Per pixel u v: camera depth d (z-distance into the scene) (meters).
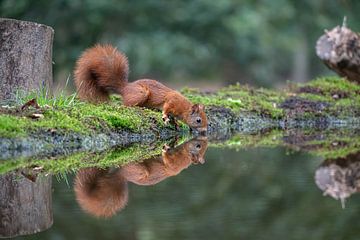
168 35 34.72
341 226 6.80
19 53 11.83
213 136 14.05
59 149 10.52
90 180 8.70
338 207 7.66
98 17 29.97
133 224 6.60
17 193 7.89
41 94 12.01
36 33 12.02
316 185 8.99
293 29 43.06
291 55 47.56
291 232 6.54
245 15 38.66
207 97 16.14
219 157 11.27
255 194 8.30
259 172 9.89
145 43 33.38
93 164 9.76
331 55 17.08
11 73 11.79
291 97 16.94
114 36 32.69
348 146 12.74
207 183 8.85
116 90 13.28
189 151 11.66
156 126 12.88
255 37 41.03
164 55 34.25
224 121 15.03
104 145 11.34
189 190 8.34
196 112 13.38
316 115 16.23
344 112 16.44
